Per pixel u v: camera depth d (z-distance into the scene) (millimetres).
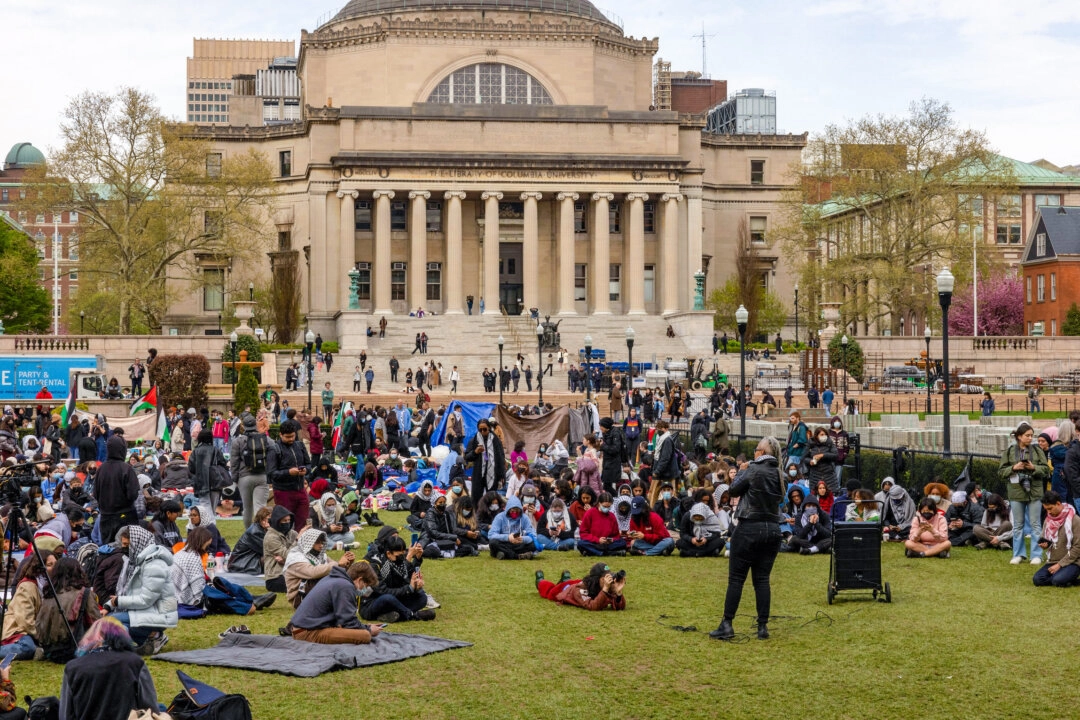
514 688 15383
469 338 97375
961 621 18938
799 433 33250
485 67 118062
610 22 123500
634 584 22797
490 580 23375
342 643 17547
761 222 120812
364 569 19234
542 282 114188
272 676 15953
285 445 24391
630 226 109750
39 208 90438
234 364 71375
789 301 119812
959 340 89938
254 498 26469
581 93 118688
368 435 41688
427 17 118250
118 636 12391
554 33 118062
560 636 18266
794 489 26984
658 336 99875
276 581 21766
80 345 80938
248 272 116500
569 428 47969
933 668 16156
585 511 27531
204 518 24328
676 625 18922
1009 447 24266
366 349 93188
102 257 93438
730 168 120688
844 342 84875
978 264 95312
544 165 108125
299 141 117000
